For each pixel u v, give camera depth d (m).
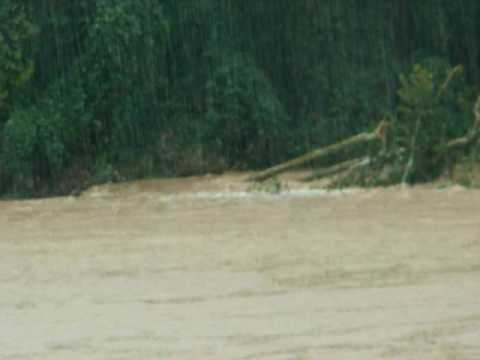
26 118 57.41
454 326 10.79
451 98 51.62
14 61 55.22
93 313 12.33
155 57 61.38
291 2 65.31
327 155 55.25
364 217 27.39
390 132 44.62
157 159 59.84
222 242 21.94
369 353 9.62
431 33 68.75
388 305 12.28
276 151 61.53
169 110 62.19
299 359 9.51
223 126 61.03
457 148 44.22
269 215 29.55
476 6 70.25
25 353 9.98
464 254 17.95
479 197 33.91
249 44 65.19
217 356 9.71
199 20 64.00
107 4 60.09
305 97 65.31
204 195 41.94
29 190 56.59
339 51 65.62
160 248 20.98
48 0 61.38
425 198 34.12
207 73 63.38
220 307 12.52
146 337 10.62
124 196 43.62
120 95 60.28
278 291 13.85
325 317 11.54
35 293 14.31
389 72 65.81
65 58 61.62
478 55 70.62
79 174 58.06
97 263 18.38
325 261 17.44
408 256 17.81
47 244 22.73
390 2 67.62
